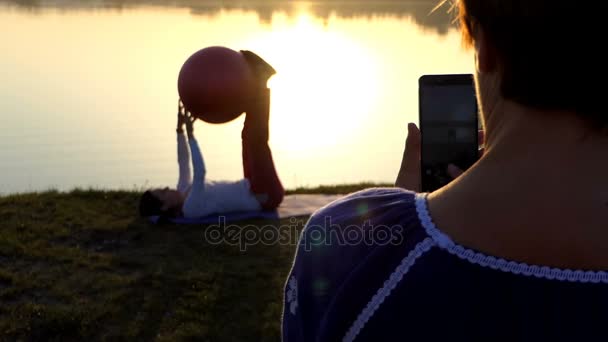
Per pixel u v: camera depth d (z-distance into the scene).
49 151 14.61
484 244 0.83
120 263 6.20
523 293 0.80
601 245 0.80
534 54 0.79
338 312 0.91
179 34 39.03
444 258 0.85
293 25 48.53
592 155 0.81
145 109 19.97
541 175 0.82
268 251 6.59
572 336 0.79
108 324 5.12
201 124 19.06
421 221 0.88
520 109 0.84
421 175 1.56
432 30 47.06
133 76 25.67
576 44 0.76
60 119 17.88
